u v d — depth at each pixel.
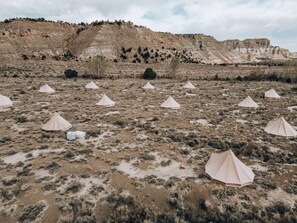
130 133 22.45
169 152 18.36
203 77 72.75
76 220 11.20
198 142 20.39
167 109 32.34
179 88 51.97
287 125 22.41
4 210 11.63
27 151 17.66
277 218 12.06
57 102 35.03
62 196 12.71
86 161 16.34
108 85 53.03
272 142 20.75
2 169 15.11
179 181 14.34
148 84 50.03
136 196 12.95
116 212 11.80
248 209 12.35
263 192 13.70
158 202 12.70
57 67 81.31
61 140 20.16
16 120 25.38
